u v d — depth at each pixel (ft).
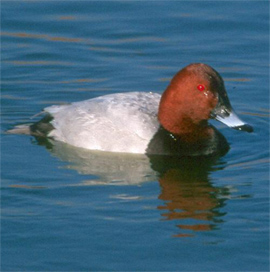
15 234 34.58
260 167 41.81
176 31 60.08
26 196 38.19
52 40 58.75
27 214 36.35
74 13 62.69
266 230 34.83
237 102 50.55
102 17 62.03
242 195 38.42
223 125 48.06
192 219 35.83
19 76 53.42
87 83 52.85
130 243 33.81
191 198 38.09
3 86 51.98
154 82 53.01
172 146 42.73
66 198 38.06
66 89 51.88
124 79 53.47
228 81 53.26
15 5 63.57
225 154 43.57
